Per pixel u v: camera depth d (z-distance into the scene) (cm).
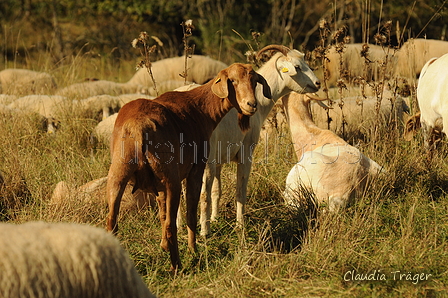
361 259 677
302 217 786
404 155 984
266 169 977
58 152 1060
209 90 720
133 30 3541
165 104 677
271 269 650
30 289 398
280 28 3478
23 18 3675
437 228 745
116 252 445
